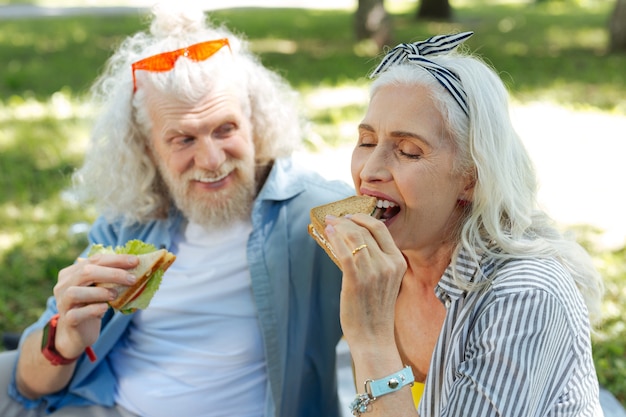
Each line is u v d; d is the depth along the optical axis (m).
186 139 2.65
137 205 2.84
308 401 2.83
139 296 2.39
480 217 2.05
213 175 2.66
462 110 1.98
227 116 2.63
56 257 5.33
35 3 27.05
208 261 2.75
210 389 2.66
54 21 20.58
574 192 6.50
